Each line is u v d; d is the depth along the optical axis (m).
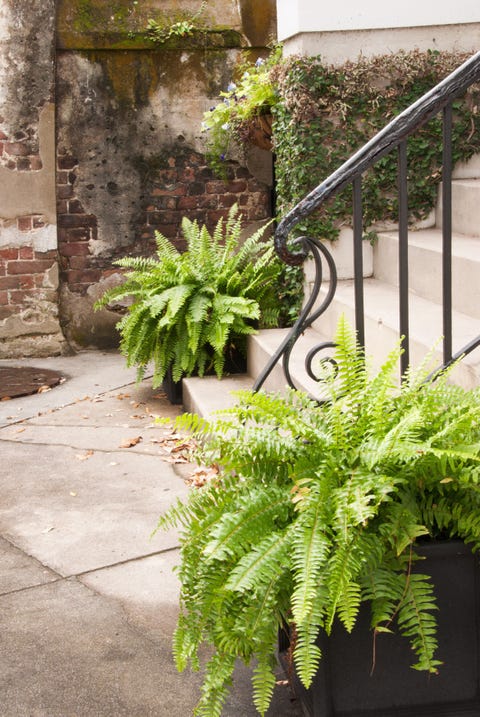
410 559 2.23
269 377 4.82
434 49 5.32
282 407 2.49
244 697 2.64
